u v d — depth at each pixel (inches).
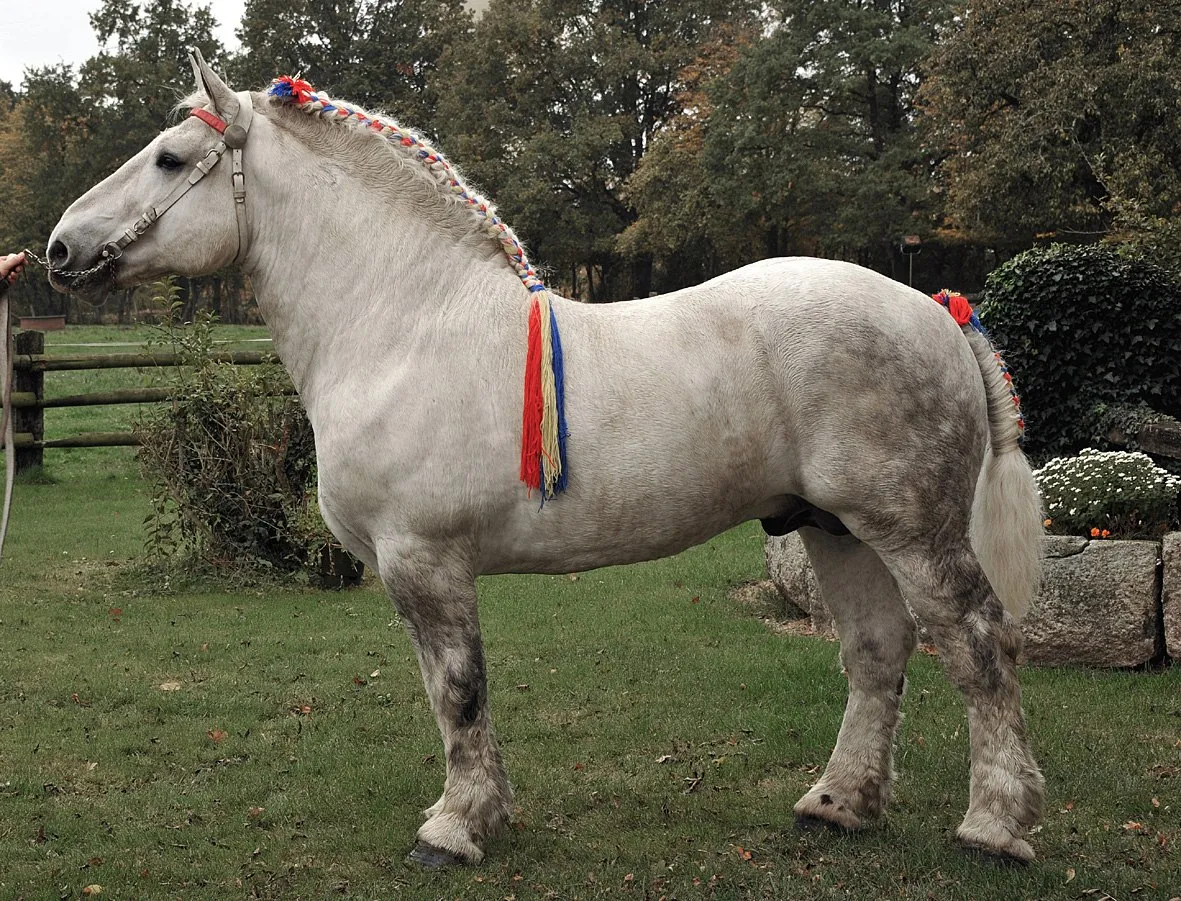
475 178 1444.4
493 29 1460.4
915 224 1160.8
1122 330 269.1
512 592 273.6
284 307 128.0
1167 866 122.0
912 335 116.2
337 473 122.2
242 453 289.1
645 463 116.2
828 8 1200.8
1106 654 191.8
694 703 187.6
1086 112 788.0
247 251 128.2
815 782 152.2
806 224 1338.6
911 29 1182.9
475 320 120.6
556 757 164.4
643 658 215.3
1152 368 269.7
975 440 120.0
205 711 188.7
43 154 2014.0
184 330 303.9
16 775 159.5
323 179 126.1
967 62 871.1
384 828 139.6
